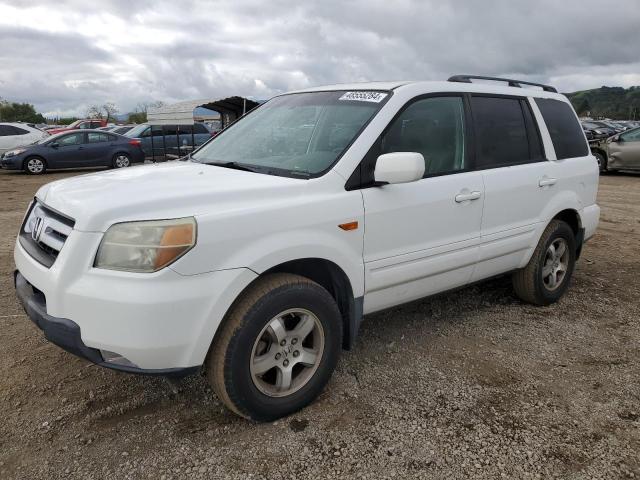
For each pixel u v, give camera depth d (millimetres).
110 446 2707
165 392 3197
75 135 16594
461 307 4641
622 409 3098
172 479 2484
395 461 2621
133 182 2943
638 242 7207
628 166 14773
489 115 4020
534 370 3547
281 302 2760
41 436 2770
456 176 3650
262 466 2574
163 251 2420
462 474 2539
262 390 2824
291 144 3514
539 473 2559
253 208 2691
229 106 15836
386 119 3301
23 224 3297
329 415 2988
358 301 3184
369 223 3123
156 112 15336
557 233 4520
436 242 3535
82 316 2461
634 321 4414
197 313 2490
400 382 3354
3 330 3982
